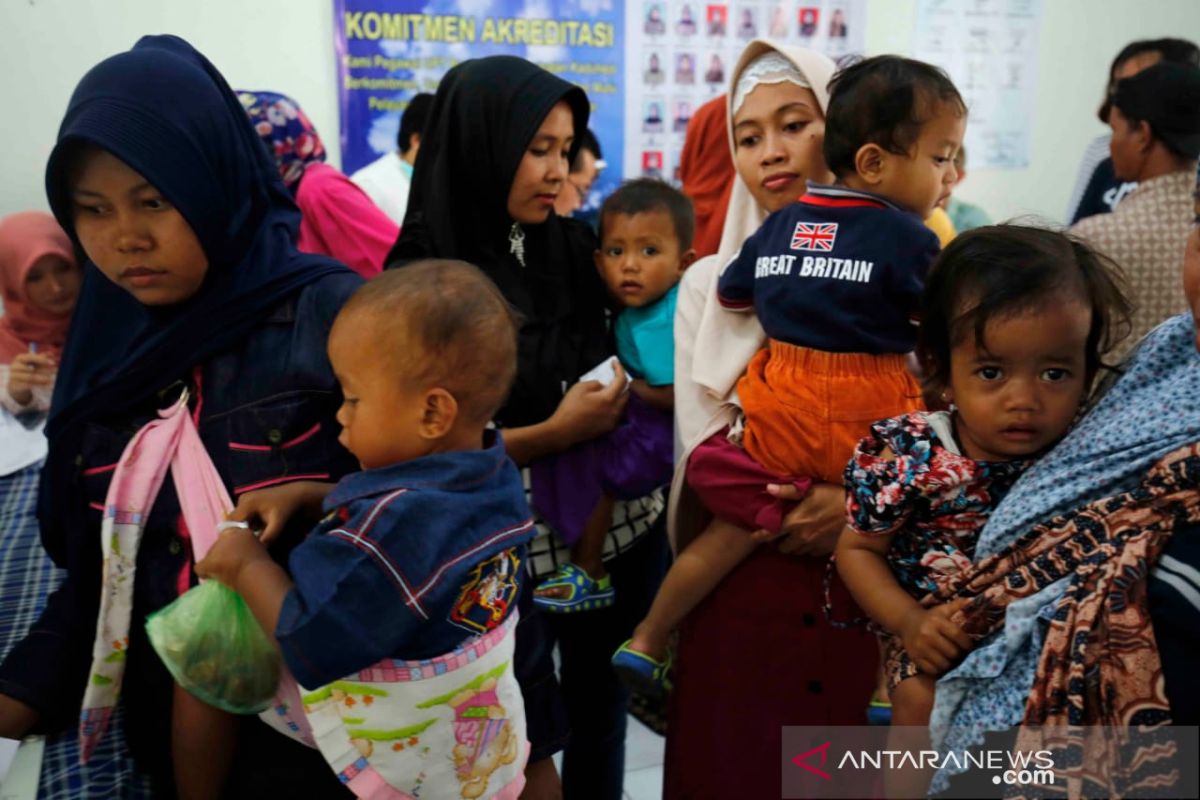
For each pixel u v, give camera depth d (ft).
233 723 3.30
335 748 2.88
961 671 2.68
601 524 5.00
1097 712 2.34
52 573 4.70
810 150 4.52
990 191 12.12
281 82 9.48
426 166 4.89
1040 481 2.74
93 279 3.74
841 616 4.23
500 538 2.94
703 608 4.63
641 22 10.29
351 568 2.65
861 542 3.33
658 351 4.98
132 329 3.64
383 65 9.69
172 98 3.18
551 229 5.12
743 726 4.44
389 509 2.72
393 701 2.83
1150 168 5.92
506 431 4.41
